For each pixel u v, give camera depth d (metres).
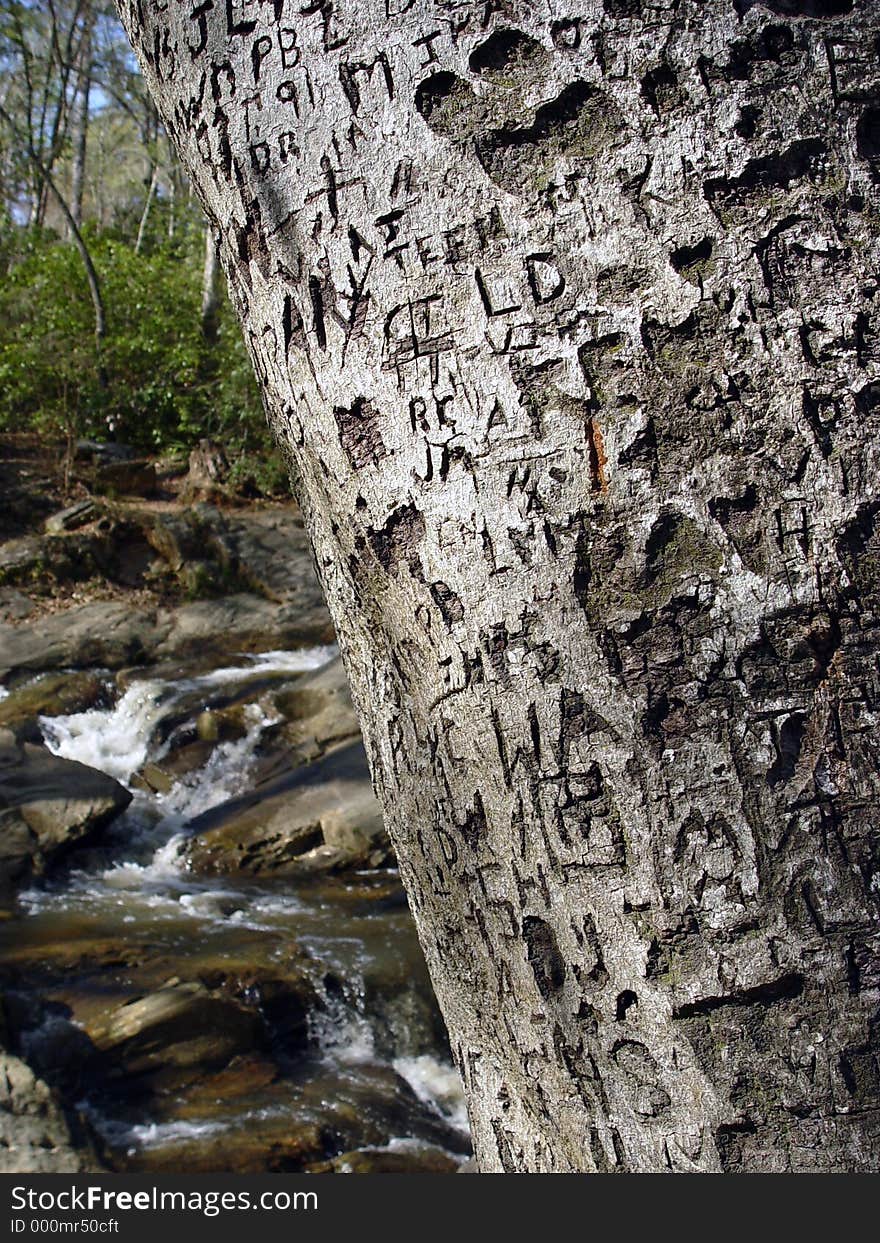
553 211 0.87
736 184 0.86
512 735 0.90
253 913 6.64
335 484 0.97
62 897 6.75
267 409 1.11
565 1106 0.94
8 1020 4.97
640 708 0.85
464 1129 4.94
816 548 0.84
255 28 0.94
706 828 0.85
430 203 0.88
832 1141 0.84
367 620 1.02
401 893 7.03
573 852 0.88
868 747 0.84
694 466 0.85
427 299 0.89
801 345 0.85
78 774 7.89
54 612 10.84
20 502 12.66
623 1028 0.89
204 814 8.02
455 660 0.92
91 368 14.88
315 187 0.92
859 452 0.84
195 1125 4.60
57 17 20.50
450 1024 1.07
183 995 5.26
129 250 17.77
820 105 0.87
